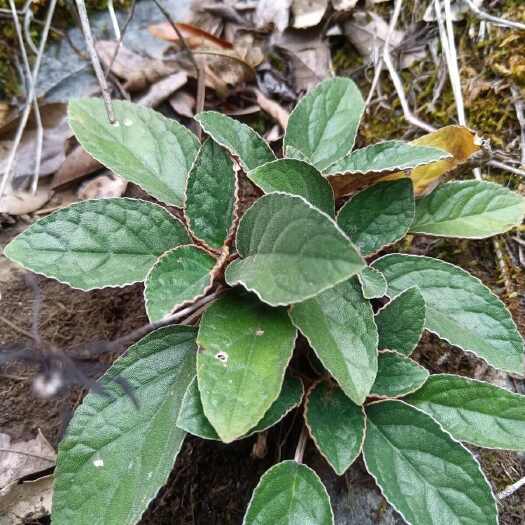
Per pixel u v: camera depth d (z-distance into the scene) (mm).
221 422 154
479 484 169
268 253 161
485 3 270
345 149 222
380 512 199
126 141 214
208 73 289
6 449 206
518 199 211
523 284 228
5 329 226
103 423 179
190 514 213
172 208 260
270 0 299
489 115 253
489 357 188
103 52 287
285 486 176
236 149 205
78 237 187
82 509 169
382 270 208
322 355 167
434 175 228
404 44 282
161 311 165
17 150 262
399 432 183
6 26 275
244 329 175
